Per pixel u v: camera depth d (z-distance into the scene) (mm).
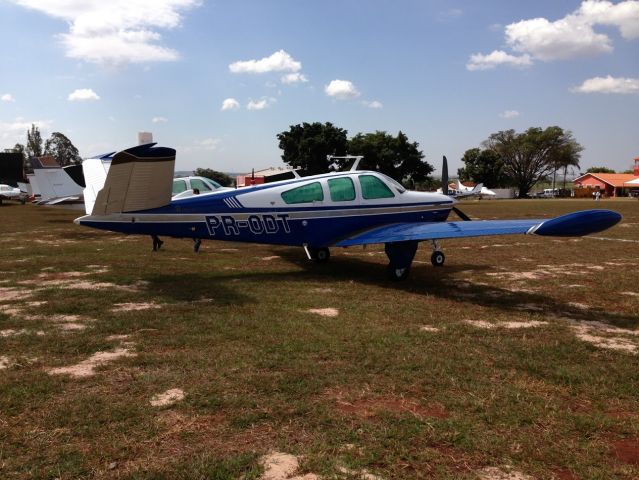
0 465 2521
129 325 5047
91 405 3207
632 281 7969
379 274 8680
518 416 3125
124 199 7043
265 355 4191
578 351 4414
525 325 5301
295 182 8445
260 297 6508
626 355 4355
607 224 5723
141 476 2434
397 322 5324
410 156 59781
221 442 2777
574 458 2652
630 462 2635
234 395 3385
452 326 5141
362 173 9031
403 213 9203
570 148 84375
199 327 5012
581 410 3273
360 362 4055
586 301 6590
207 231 7727
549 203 47500
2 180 53625
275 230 8211
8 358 4102
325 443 2764
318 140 53719
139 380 3631
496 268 9391
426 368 3939
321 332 4875
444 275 8602
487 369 3945
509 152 86625
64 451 2658
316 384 3592
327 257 9938
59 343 4465
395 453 2674
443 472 2502
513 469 2541
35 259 9859
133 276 7992
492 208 35281
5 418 3033
